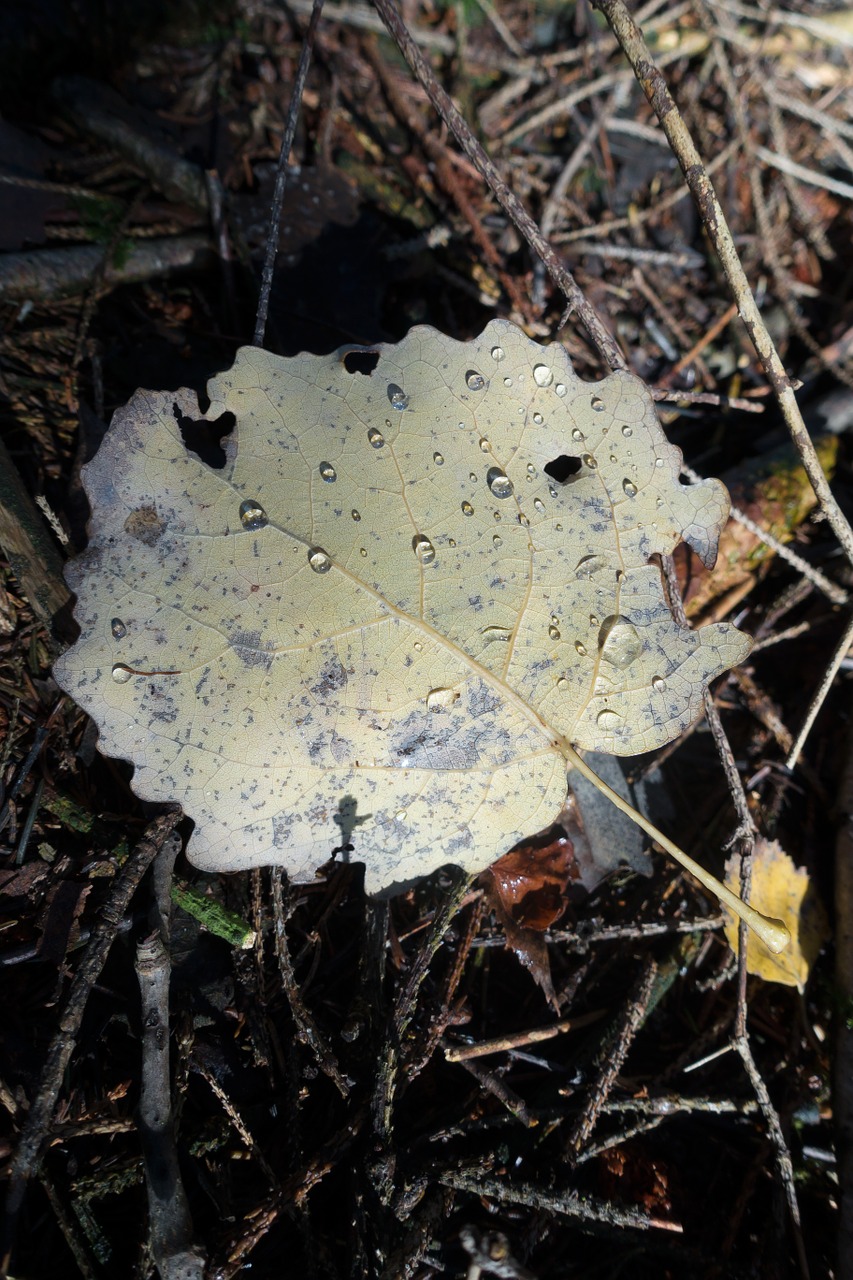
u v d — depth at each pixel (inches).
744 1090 5.7
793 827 6.4
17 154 6.6
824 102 8.6
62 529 5.7
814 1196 5.5
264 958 5.5
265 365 5.3
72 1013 4.8
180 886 5.3
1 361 6.2
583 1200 5.1
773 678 6.7
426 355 5.4
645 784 6.2
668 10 8.4
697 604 6.7
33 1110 4.7
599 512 5.5
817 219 8.2
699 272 7.9
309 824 5.3
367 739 5.3
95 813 5.5
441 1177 5.1
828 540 7.1
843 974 5.8
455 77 7.9
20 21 6.8
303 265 6.9
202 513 5.2
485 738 5.4
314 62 7.6
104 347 6.4
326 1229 5.1
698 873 5.4
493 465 5.5
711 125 8.4
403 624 5.4
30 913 5.3
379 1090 5.0
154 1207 4.7
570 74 8.2
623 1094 5.5
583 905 6.0
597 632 5.5
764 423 7.4
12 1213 4.6
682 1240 5.3
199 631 5.2
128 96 7.1
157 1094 4.8
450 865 5.9
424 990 5.6
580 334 7.4
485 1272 4.9
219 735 5.2
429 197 7.6
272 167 7.1
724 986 6.0
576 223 7.8
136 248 6.6
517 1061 5.6
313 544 5.3
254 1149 5.0
